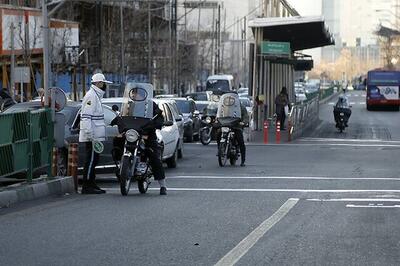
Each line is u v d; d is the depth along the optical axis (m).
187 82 105.06
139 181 21.14
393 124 68.12
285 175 27.17
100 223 15.81
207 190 22.38
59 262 11.88
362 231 14.83
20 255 12.45
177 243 13.47
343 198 20.31
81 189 22.27
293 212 17.50
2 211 17.66
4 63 53.19
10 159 19.14
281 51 52.34
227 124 30.86
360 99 140.38
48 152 21.75
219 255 12.36
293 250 12.81
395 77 97.56
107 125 24.75
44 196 20.39
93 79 20.97
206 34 124.19
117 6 77.38
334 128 62.78
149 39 73.94
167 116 30.06
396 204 19.05
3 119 18.62
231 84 79.81
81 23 76.44
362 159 35.12
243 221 16.06
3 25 51.25
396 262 11.87
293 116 50.97
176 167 30.73
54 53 58.53
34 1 66.56
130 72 77.94
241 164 31.39
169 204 18.98
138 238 14.00
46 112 21.64
